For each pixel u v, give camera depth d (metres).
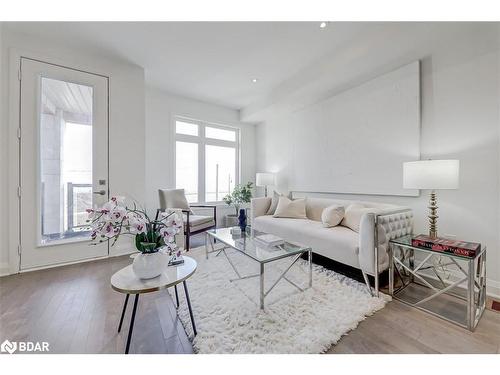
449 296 1.89
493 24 1.92
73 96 2.66
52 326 1.49
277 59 2.89
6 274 2.29
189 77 3.42
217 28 2.31
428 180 1.83
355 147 3.09
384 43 2.28
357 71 2.73
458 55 2.12
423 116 2.38
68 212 2.63
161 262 1.31
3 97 2.30
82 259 2.66
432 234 1.96
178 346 1.32
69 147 2.63
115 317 1.59
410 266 2.17
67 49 2.59
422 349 1.28
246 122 5.09
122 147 2.93
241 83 3.62
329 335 1.36
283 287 1.99
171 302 1.78
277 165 4.64
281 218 3.37
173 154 4.18
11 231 2.31
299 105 3.89
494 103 1.92
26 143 2.38
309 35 2.40
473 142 2.03
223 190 4.97
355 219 2.49
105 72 2.82
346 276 2.26
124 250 2.92
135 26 2.28
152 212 3.95
